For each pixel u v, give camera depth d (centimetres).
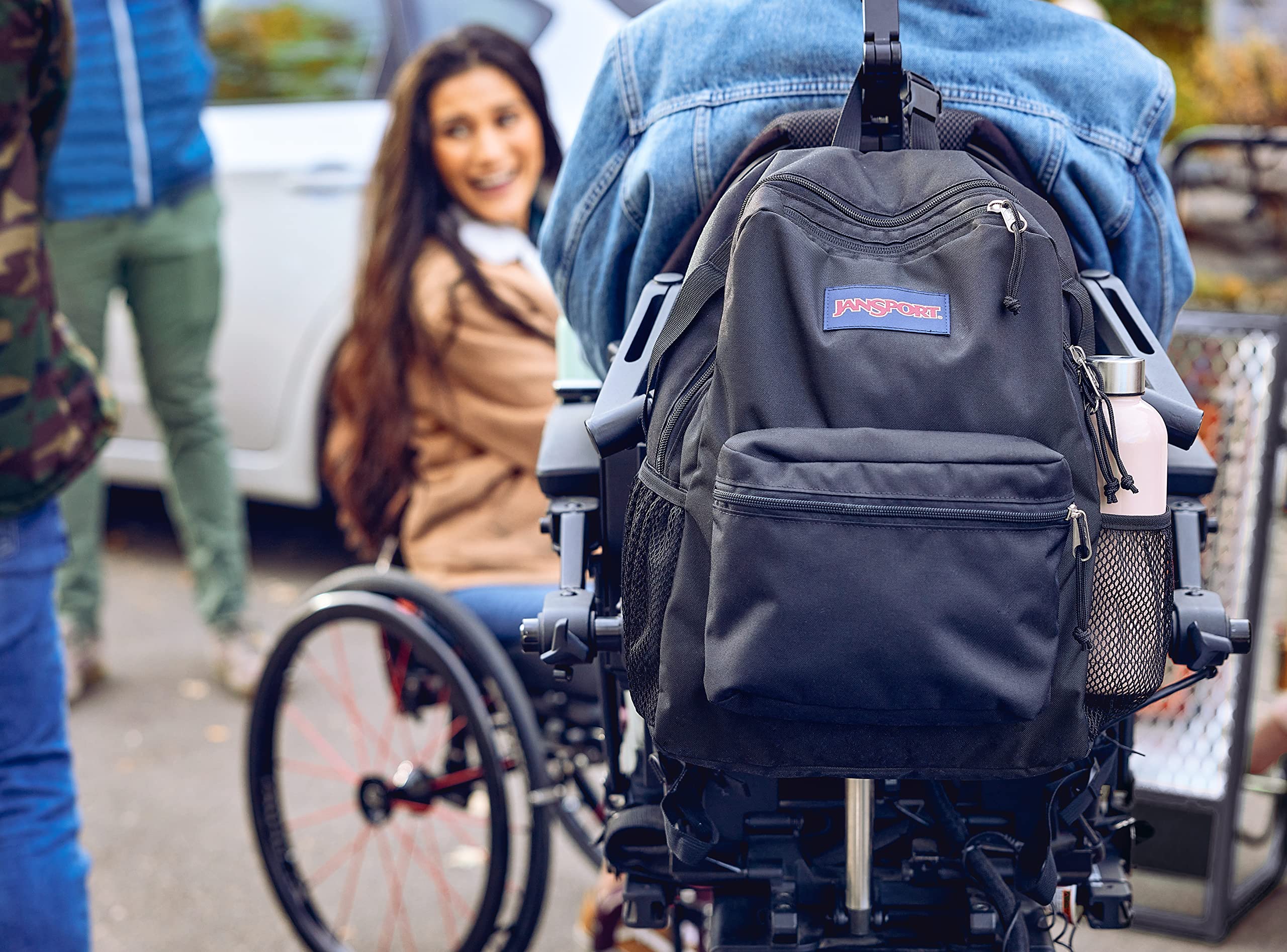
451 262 227
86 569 351
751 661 109
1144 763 245
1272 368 228
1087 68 139
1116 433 119
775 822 135
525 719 211
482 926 217
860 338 114
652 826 142
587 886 267
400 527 242
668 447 122
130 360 407
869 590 107
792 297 115
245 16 374
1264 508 230
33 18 163
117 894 265
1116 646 122
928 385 112
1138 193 143
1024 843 134
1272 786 257
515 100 236
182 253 334
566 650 133
